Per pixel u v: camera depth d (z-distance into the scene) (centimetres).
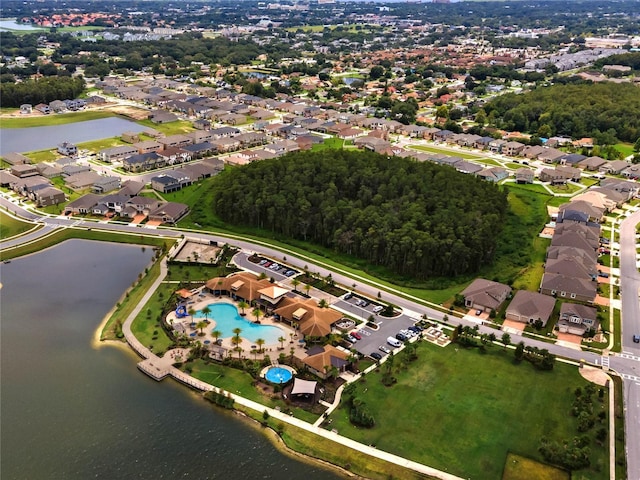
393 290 18812
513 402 13350
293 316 16438
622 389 13850
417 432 12431
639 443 12106
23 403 13412
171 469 11600
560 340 16000
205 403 13450
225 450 12075
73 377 14350
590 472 11375
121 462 11775
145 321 16675
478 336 16062
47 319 17025
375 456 11806
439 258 19550
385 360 15000
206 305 17612
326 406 13275
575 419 12812
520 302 17375
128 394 13750
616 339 16025
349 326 16500
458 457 11781
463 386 13912
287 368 14600
